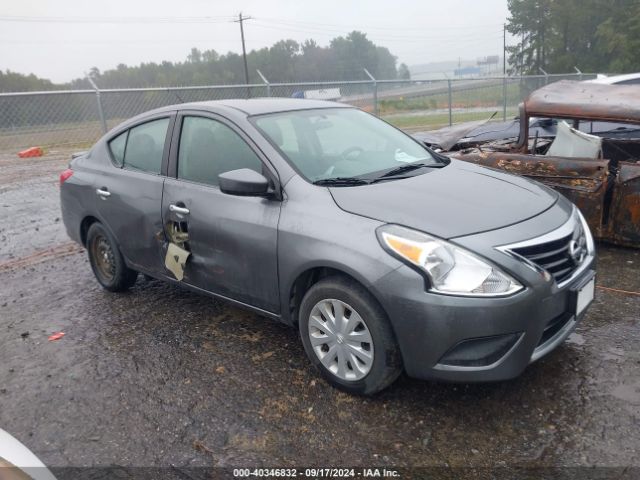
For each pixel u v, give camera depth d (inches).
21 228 277.1
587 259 120.6
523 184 136.6
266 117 145.5
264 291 130.8
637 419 106.7
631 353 130.2
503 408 112.9
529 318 102.9
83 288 194.7
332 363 120.7
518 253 105.7
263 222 126.6
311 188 124.0
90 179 178.7
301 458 102.3
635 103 190.9
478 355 103.9
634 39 1449.3
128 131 172.9
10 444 78.6
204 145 147.3
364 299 110.4
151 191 156.5
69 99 418.3
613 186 193.2
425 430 107.7
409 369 108.6
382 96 596.1
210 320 161.9
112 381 132.2
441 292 102.0
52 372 138.3
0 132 423.8
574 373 123.3
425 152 161.5
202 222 140.5
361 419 112.1
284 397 121.1
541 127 283.9
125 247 171.0
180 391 126.1
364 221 112.4
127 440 110.3
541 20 1916.8
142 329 158.6
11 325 167.8
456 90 665.0
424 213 112.3
